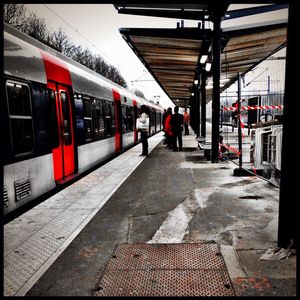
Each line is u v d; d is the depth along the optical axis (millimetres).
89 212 4805
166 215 4578
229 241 3598
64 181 6746
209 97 34281
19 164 4906
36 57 5812
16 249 3492
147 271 2953
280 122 6336
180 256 3246
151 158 10836
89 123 8875
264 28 9203
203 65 13898
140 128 11617
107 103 11133
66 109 7309
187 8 8562
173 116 12781
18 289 2689
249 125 17844
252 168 7449
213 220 4309
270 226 4027
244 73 18188
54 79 6488
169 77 20031
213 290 2609
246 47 11500
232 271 2914
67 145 7285
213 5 8188
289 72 3162
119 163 9812
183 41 10062
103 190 6211
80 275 2908
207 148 9922
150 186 6477
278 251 3266
